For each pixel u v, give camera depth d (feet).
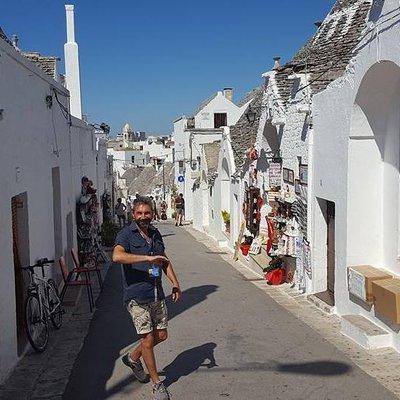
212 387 19.45
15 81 24.04
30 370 21.89
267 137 45.50
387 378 19.94
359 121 26.40
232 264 53.01
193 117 125.90
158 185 166.09
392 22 21.84
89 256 48.80
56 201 37.47
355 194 27.14
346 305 27.91
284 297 34.81
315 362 21.77
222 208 72.18
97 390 19.67
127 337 26.25
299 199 35.63
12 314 21.88
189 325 27.99
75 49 68.49
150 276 18.45
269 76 42.06
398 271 25.64
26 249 26.32
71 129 44.96
